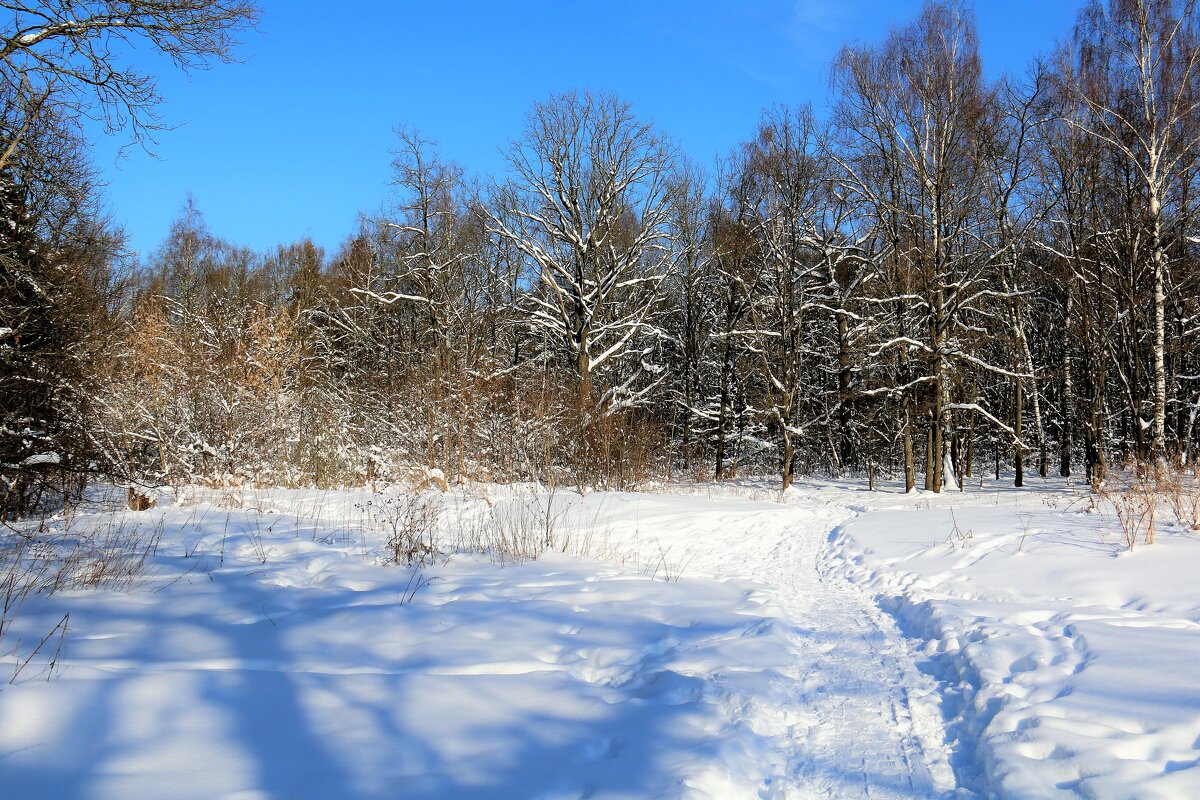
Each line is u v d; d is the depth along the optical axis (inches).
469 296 1346.0
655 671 216.5
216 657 220.5
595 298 1138.0
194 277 1612.9
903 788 152.0
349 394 1114.1
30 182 488.4
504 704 186.9
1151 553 334.3
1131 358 958.4
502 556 429.4
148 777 141.5
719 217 1349.7
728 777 148.4
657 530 576.1
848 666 233.6
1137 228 815.1
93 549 408.5
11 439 534.0
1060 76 916.0
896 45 999.6
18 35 371.6
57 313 561.6
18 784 135.6
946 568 369.4
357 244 1441.9
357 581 350.3
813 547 511.5
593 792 140.4
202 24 399.2
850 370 1192.8
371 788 141.0
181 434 863.7
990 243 1104.2
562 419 995.9
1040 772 144.1
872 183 1070.4
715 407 1368.1
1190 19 762.8
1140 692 180.2
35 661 205.5
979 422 1299.2
